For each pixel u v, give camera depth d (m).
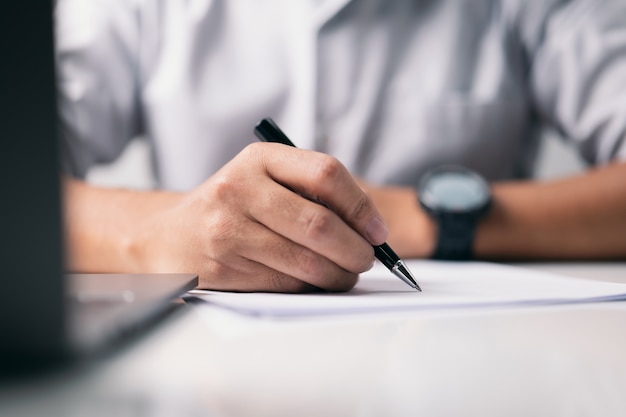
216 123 1.13
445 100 1.14
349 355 0.24
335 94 1.12
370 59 1.13
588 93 1.11
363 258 0.42
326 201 0.43
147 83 1.16
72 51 1.08
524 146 1.23
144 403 0.18
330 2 1.11
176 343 0.27
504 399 0.19
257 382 0.21
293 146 0.48
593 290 0.42
